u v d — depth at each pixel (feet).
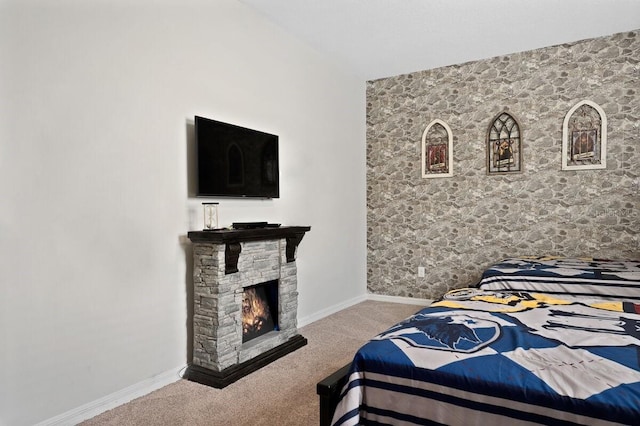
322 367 9.63
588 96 13.23
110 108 7.79
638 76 12.57
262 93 11.63
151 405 7.82
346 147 15.97
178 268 9.16
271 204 11.99
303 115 13.43
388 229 16.84
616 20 11.91
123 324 8.00
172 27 9.02
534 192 14.05
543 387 3.92
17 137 6.45
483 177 14.90
